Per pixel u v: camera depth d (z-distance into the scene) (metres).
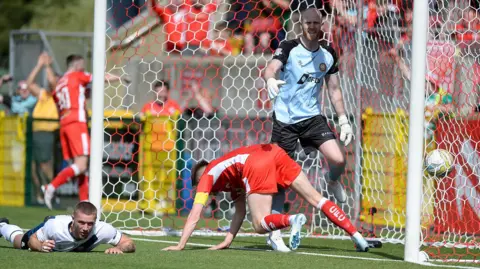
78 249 23.75
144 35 42.25
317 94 28.03
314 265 22.36
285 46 27.48
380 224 35.16
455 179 30.92
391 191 35.31
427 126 31.30
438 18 31.38
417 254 24.05
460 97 31.30
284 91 27.92
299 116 27.83
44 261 21.42
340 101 27.97
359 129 33.69
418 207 24.00
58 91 41.12
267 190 25.06
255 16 43.84
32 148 47.34
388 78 34.12
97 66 29.62
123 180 43.53
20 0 78.88
